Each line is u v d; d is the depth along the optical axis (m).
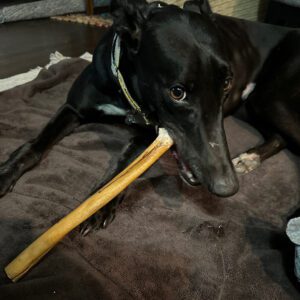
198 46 0.32
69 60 0.65
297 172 0.47
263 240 0.36
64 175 0.40
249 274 0.32
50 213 0.35
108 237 0.33
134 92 0.38
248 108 0.56
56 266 0.30
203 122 0.32
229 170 0.32
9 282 0.28
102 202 0.29
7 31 0.96
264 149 0.49
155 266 0.31
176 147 0.34
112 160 0.44
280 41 0.55
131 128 0.50
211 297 0.30
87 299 0.27
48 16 1.10
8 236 0.32
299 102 0.48
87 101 0.45
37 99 0.56
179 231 0.35
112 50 0.40
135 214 0.36
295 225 0.29
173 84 0.32
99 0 1.15
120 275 0.30
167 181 0.41
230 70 0.33
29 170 0.40
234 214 0.39
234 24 0.54
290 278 0.32
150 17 0.35
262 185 0.44
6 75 0.71
